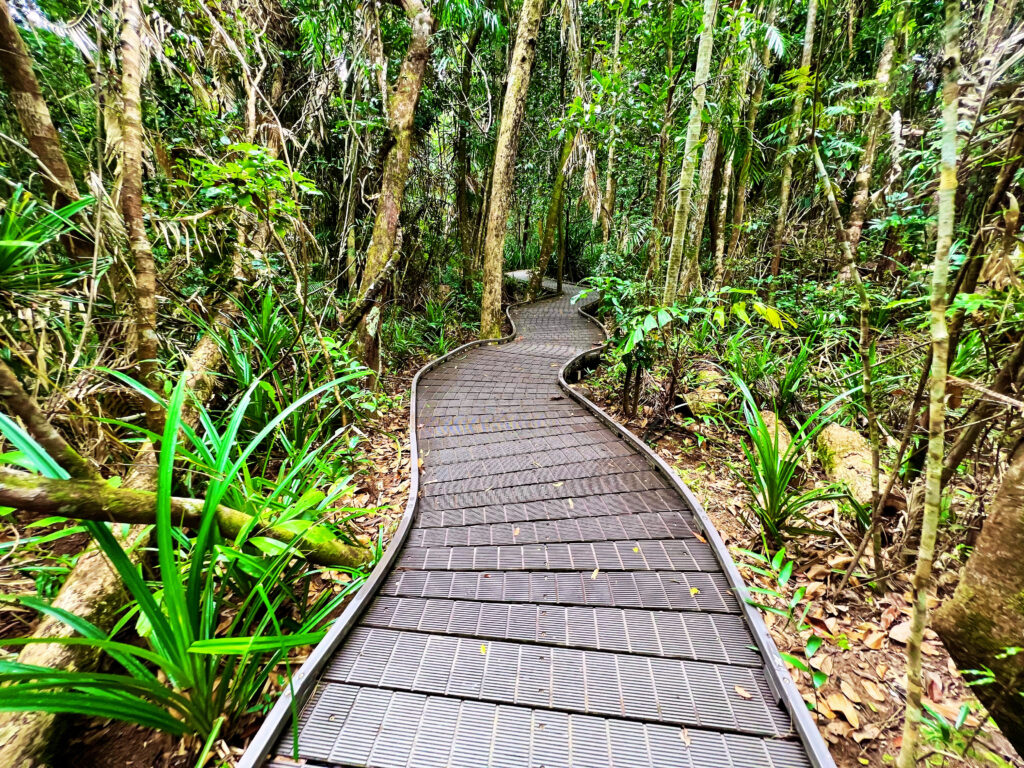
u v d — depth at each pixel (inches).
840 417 133.0
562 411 176.1
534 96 397.7
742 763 48.5
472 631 67.7
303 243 135.6
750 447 136.9
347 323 188.7
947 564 81.3
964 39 87.1
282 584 75.9
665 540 90.2
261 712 64.9
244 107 164.1
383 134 217.0
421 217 322.7
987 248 54.3
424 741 51.8
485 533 96.0
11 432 45.3
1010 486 40.4
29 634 70.8
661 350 169.5
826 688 66.5
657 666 60.6
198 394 114.7
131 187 74.2
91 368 66.4
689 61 221.1
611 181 434.9
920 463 75.0
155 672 67.2
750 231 272.2
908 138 121.0
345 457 133.8
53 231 62.7
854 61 211.2
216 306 150.3
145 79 108.5
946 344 31.4
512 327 369.1
